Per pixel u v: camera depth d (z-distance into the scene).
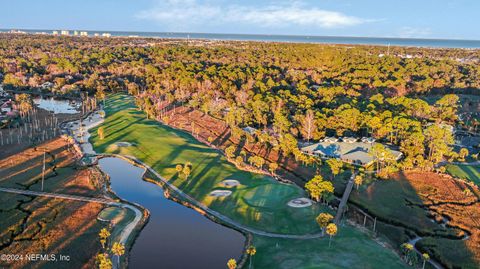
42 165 139.62
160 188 127.50
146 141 170.12
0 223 98.69
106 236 88.62
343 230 99.69
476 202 116.94
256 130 180.00
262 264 85.50
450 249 92.44
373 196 120.38
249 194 118.56
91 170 137.75
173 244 95.06
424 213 110.38
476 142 175.88
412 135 153.50
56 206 109.62
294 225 101.50
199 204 115.62
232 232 101.25
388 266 84.06
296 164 148.12
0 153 149.88
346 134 177.88
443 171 139.00
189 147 164.62
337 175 135.75
